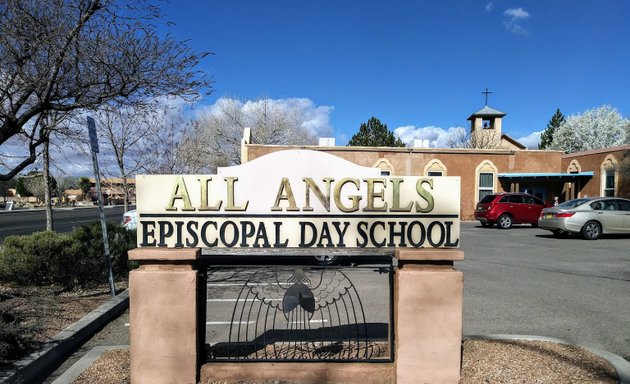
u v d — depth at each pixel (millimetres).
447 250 3732
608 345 4969
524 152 24891
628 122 41188
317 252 3859
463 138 44938
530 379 3816
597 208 15375
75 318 5621
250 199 3836
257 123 39250
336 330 5324
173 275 3691
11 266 7281
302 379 3816
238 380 3812
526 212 20203
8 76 5504
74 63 5355
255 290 7637
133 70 5523
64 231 19891
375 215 3861
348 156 23766
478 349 4516
